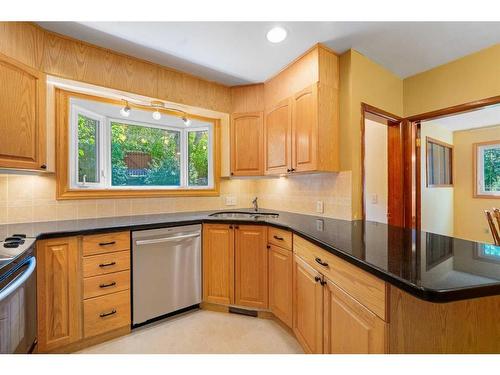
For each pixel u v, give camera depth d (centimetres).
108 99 230
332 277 130
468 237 446
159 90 230
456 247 122
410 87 242
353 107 202
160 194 265
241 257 223
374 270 93
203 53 210
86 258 173
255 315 223
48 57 177
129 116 258
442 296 72
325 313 136
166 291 211
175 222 215
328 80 204
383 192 284
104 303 180
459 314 96
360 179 207
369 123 290
